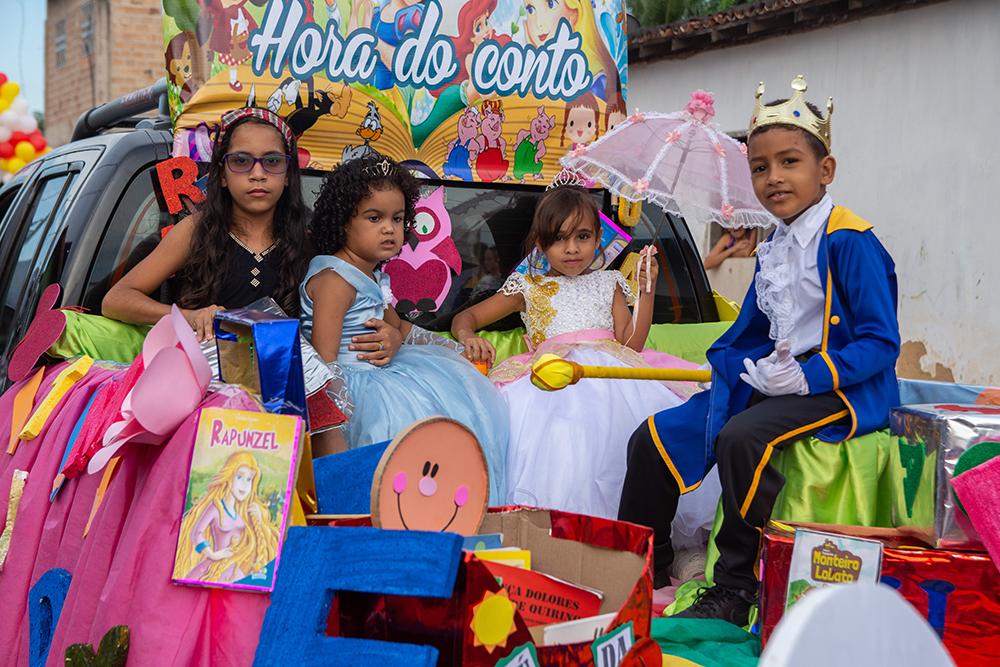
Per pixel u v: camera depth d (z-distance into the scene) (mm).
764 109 2928
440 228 3713
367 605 1843
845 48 8258
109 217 3207
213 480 2018
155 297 3223
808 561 2342
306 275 3215
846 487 2775
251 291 3139
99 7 14797
